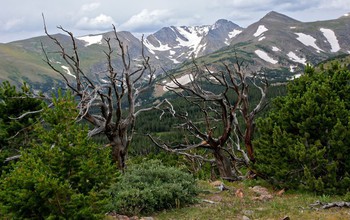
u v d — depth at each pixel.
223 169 22.28
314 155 15.52
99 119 21.67
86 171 11.16
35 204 10.13
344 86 18.06
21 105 21.00
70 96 13.47
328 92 17.02
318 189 15.34
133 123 21.91
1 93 20.92
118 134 21.05
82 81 20.48
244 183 19.86
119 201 13.38
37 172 10.16
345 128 15.55
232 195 16.61
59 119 12.12
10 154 20.09
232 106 21.55
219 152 22.34
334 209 13.20
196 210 13.85
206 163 34.47
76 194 10.52
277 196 16.31
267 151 18.19
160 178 15.98
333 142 15.59
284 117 18.02
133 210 13.58
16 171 10.49
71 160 11.13
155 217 13.33
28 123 20.59
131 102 21.25
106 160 12.27
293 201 14.79
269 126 18.48
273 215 12.66
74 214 10.21
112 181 12.20
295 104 17.73
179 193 14.62
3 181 10.56
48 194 10.14
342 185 15.18
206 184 18.78
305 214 12.52
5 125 20.52
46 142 11.51
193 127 22.42
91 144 12.17
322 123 16.39
